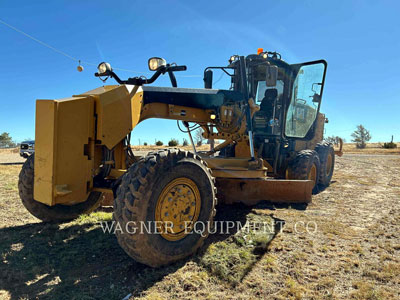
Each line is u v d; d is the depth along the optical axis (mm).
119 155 3326
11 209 4676
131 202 2543
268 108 6188
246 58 5672
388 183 7727
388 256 2984
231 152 6277
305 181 4777
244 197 4828
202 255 3023
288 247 3229
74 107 2771
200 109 4227
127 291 2385
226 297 2299
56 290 2393
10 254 3059
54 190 2674
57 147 2680
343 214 4570
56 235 3576
